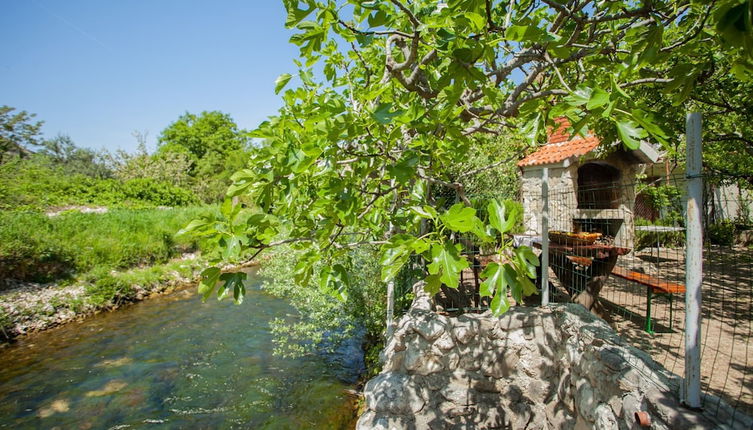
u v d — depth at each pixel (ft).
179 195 81.61
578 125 5.10
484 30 4.66
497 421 10.93
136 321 27.58
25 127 63.31
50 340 24.22
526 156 31.09
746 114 12.40
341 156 6.37
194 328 25.98
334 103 5.26
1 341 23.63
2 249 29.25
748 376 9.98
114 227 41.45
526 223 26.61
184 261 42.52
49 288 29.78
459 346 11.43
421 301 13.41
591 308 13.61
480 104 11.28
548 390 10.92
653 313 15.48
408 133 9.46
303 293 18.48
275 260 21.90
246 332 25.11
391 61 6.93
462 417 11.08
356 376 18.61
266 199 6.09
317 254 6.94
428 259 5.65
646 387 6.48
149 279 34.86
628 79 7.71
